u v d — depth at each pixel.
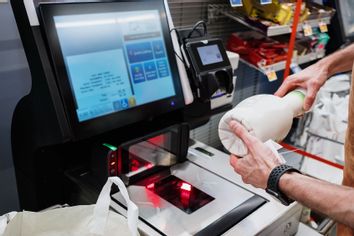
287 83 1.16
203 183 1.19
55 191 1.20
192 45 1.35
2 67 1.28
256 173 0.87
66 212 0.96
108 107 1.08
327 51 2.79
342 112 2.05
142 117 1.16
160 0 1.24
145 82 1.18
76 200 1.17
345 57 1.22
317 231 1.32
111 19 1.09
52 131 1.00
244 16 1.96
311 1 2.56
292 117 1.03
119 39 1.11
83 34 1.02
